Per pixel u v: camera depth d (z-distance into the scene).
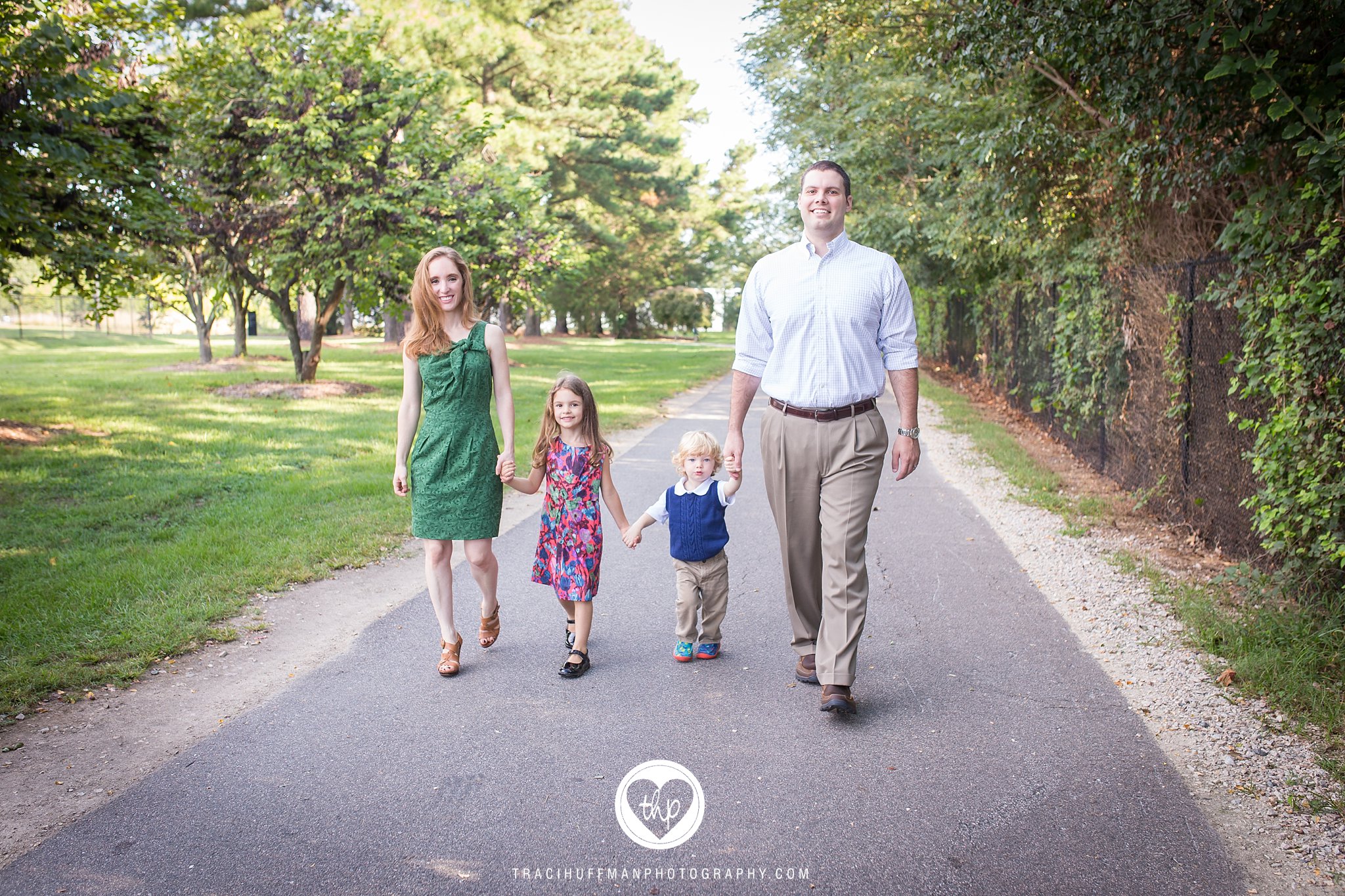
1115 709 3.72
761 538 6.68
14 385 17.53
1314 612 4.51
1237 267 5.64
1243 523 5.75
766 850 2.74
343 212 15.48
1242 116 5.69
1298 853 2.71
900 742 3.45
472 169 19.58
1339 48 4.71
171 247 13.09
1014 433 12.33
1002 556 6.10
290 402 15.35
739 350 3.90
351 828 2.86
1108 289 8.65
